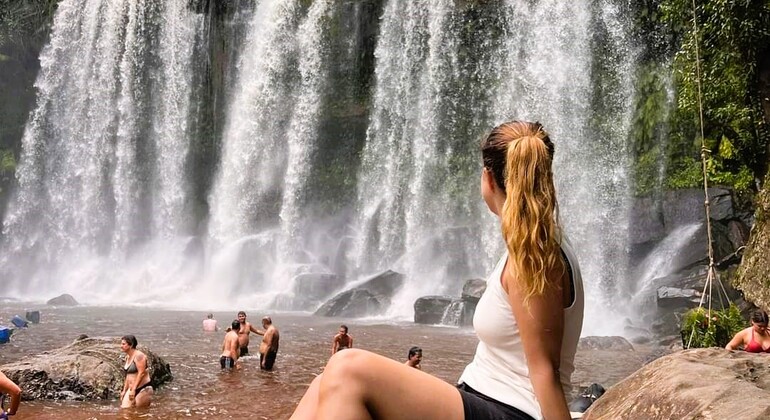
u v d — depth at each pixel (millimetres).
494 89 34375
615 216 29828
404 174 36406
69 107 42625
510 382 2625
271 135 39750
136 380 10680
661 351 17281
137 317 24703
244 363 14953
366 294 27719
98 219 41469
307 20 39562
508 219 2535
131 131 41906
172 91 42031
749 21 17781
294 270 35500
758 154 20875
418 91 36469
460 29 35375
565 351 2561
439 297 24688
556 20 32969
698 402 3203
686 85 20266
